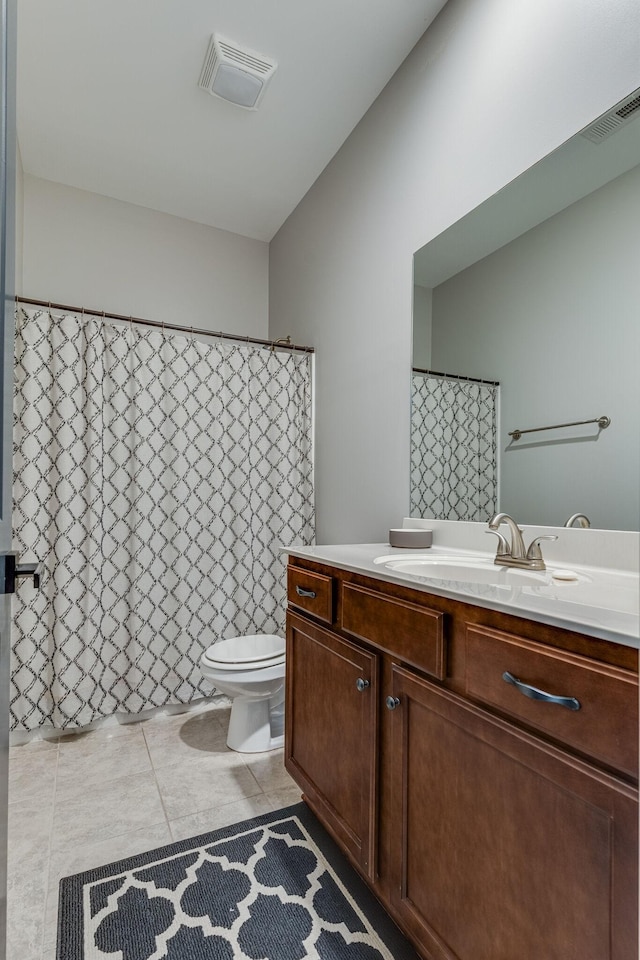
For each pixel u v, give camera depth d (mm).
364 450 2184
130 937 1141
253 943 1127
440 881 968
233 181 2693
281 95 2109
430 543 1699
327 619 1430
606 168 1212
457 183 1668
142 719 2303
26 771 1845
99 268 2791
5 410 714
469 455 1622
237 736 2014
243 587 2518
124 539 2271
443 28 1745
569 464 1307
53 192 2689
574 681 722
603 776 675
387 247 2035
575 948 705
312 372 2705
